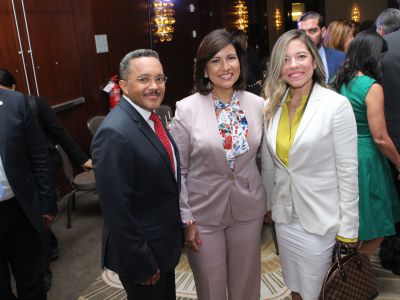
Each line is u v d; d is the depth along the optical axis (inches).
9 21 144.9
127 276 61.3
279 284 102.4
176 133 69.5
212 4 374.9
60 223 147.0
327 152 63.2
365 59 82.7
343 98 62.1
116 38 213.8
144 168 58.1
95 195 173.2
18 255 76.8
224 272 73.1
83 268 116.3
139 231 57.3
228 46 65.7
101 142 55.7
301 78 63.3
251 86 161.6
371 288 67.7
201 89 69.0
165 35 271.6
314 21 124.4
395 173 98.0
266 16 543.5
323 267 67.4
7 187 71.8
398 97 92.8
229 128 68.4
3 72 98.2
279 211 70.2
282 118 67.9
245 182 70.4
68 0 176.9
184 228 69.7
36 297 79.3
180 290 102.5
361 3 573.3
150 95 58.5
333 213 65.2
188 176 71.2
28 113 75.4
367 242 91.0
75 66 182.2
